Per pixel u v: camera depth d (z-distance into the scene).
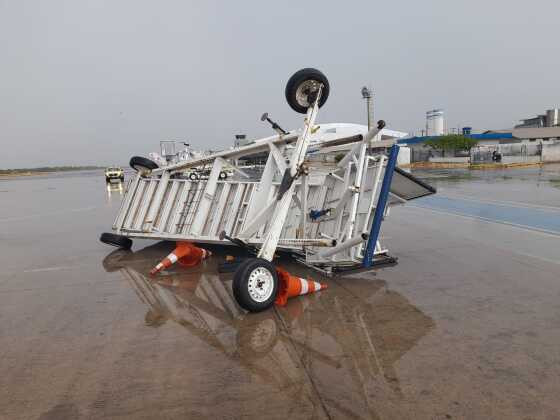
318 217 5.49
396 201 6.17
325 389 2.78
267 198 5.71
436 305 4.38
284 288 4.57
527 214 10.46
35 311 4.59
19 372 3.17
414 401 2.60
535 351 3.25
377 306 4.41
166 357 3.35
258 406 2.60
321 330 3.82
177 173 7.51
